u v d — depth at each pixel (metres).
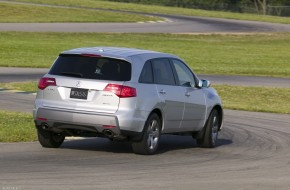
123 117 33.50
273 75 102.50
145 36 161.75
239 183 27.92
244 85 83.88
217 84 81.50
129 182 26.80
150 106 34.72
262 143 42.56
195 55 128.88
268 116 59.53
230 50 144.75
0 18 175.00
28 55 109.94
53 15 188.12
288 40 176.88
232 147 40.44
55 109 33.94
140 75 34.78
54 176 27.16
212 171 30.66
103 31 164.38
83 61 34.59
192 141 42.81
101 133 33.88
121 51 35.69
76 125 33.81
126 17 197.12
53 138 35.44
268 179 29.30
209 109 39.88
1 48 116.69
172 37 164.75
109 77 34.06
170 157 34.78
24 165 29.50
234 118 56.06
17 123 42.59
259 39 174.88
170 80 37.03
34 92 65.88
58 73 34.56
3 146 35.09
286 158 36.38
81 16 191.00
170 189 25.84
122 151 35.94
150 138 35.12
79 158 32.56
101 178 27.33
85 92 33.84
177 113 37.19
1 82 73.06
